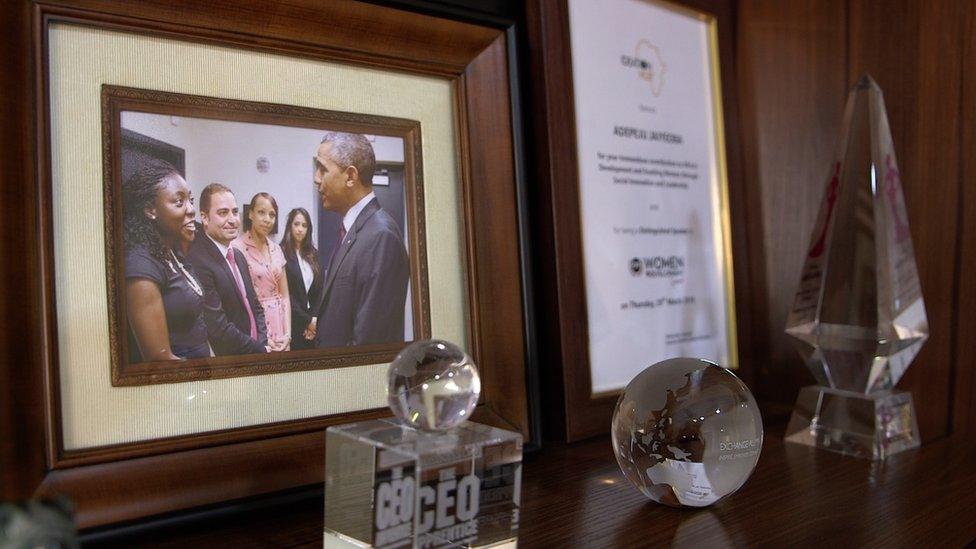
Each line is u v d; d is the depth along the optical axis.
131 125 0.48
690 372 0.52
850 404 0.68
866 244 0.67
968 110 0.72
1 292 0.42
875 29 0.78
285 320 0.53
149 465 0.46
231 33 0.52
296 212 0.54
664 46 0.81
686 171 0.82
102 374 0.46
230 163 0.52
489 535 0.42
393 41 0.59
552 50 0.69
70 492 0.43
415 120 0.61
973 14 0.71
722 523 0.49
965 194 0.72
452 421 0.42
